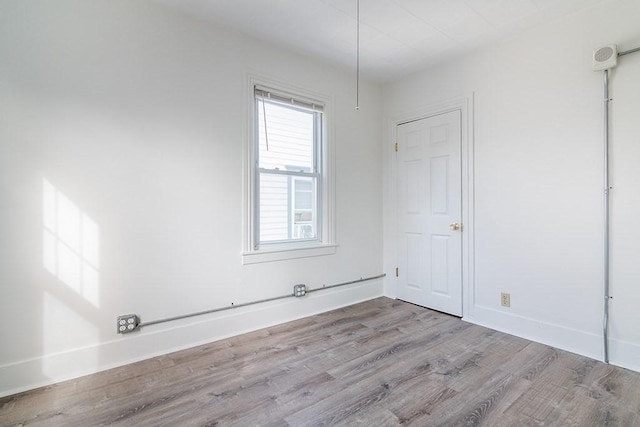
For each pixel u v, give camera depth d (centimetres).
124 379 201
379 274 382
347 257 350
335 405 175
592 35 227
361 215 363
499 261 280
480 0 222
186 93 244
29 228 191
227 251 265
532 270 260
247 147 275
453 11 235
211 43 255
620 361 216
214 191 258
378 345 250
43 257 195
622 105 215
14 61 185
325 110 329
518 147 267
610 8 219
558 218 245
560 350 240
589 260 230
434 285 333
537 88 255
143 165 227
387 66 329
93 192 209
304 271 315
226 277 265
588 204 230
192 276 249
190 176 246
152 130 230
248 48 275
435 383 196
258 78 280
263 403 177
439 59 313
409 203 356
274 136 302
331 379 201
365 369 213
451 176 315
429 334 271
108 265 215
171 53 237
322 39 279
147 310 230
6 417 166
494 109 282
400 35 270
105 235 214
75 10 202
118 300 219
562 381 197
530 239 261
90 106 207
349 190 351
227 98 264
